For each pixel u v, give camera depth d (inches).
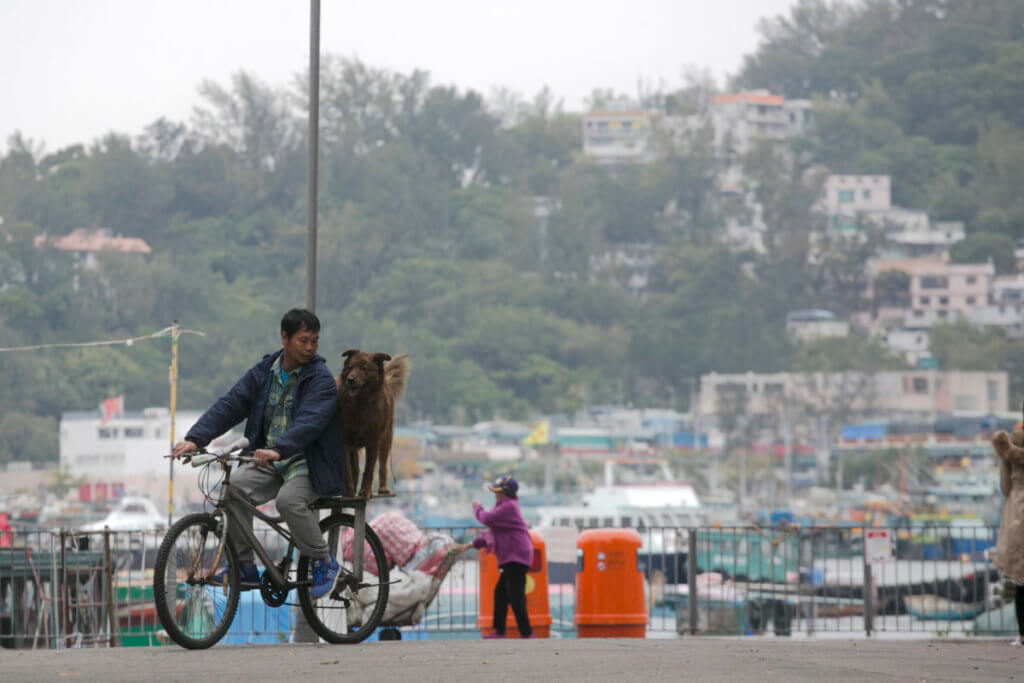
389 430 795.4
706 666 661.3
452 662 676.7
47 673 630.5
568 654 727.1
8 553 1384.1
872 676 624.1
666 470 7509.8
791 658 714.8
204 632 739.4
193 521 730.8
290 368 768.9
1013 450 919.7
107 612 1365.7
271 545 896.9
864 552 1638.8
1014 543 920.9
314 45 1195.3
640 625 1306.6
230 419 767.1
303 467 761.6
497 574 1322.6
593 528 1336.1
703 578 2005.4
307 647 771.4
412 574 1294.3
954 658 748.6
